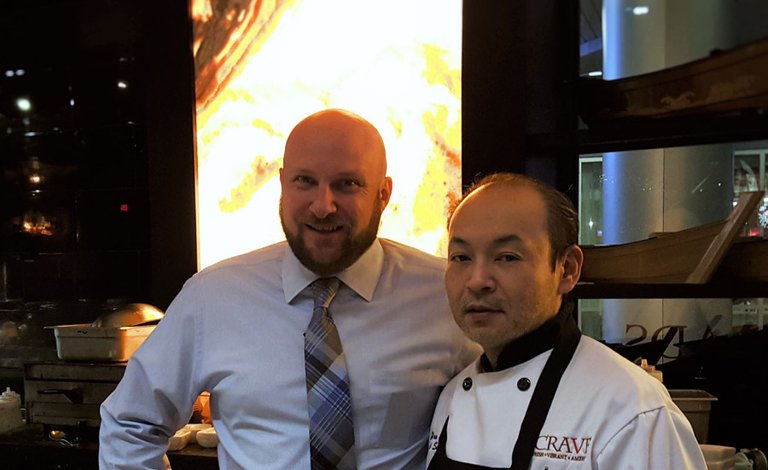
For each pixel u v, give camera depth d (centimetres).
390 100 182
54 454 175
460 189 177
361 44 183
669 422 91
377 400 124
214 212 196
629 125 151
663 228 175
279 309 130
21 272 232
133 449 134
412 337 129
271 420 124
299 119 189
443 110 177
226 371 127
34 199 229
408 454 127
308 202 118
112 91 219
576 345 104
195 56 193
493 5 163
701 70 140
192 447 169
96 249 223
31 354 229
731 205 170
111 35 218
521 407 101
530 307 98
